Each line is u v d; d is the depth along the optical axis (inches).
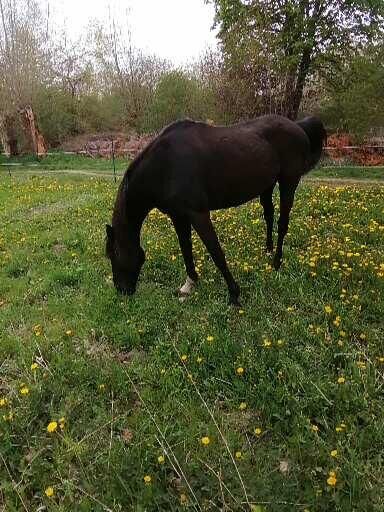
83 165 826.2
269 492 100.5
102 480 109.6
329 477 100.0
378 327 161.9
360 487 98.3
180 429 122.9
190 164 171.0
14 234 325.1
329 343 150.4
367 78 671.8
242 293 195.5
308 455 109.1
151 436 119.3
